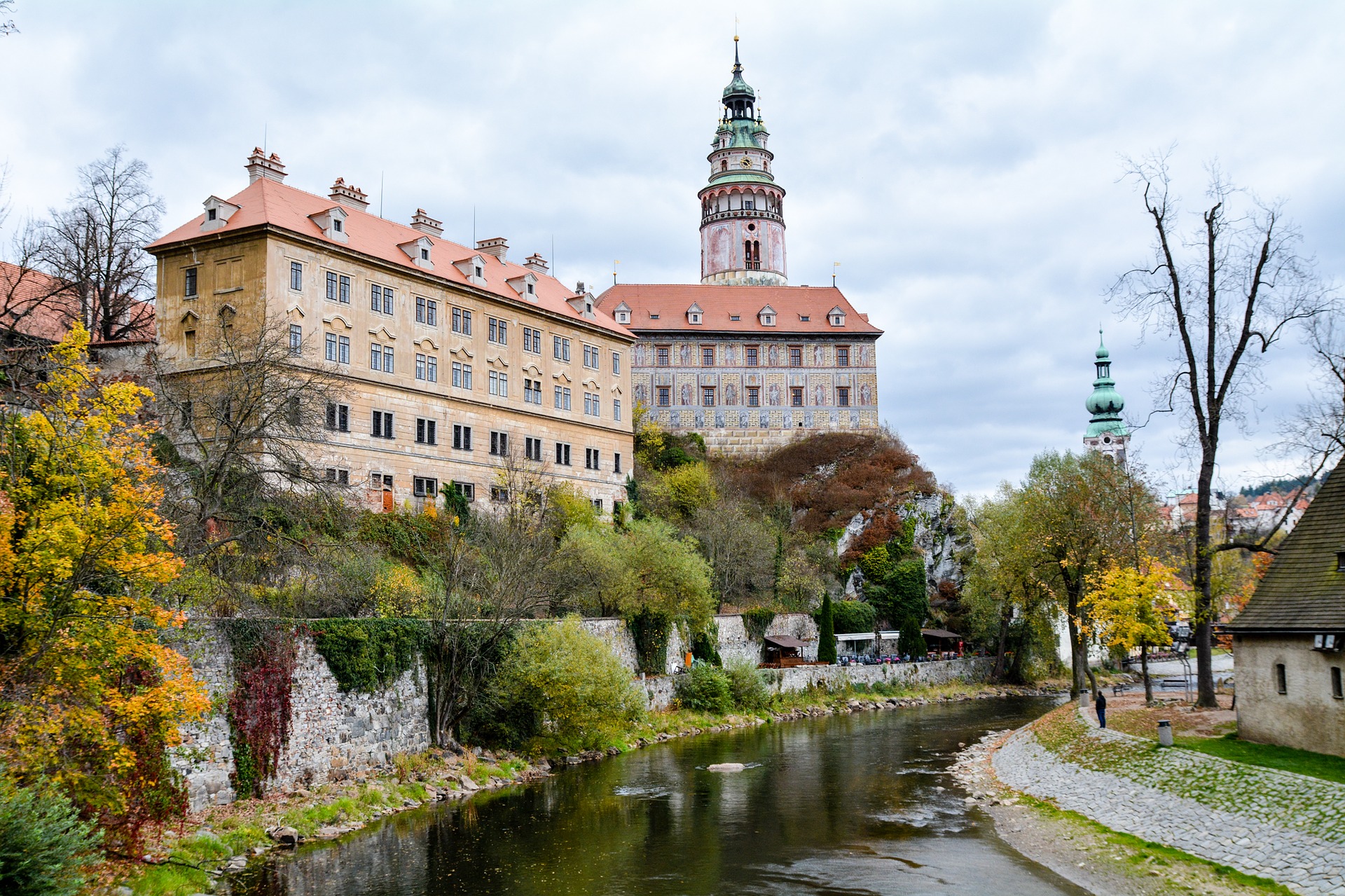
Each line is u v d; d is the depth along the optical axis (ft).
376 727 130.00
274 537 122.72
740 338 377.71
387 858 100.01
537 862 99.60
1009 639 297.33
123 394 78.84
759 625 251.80
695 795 131.54
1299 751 111.65
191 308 194.29
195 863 91.50
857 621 297.94
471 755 142.41
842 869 97.40
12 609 72.33
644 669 200.54
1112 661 324.60
